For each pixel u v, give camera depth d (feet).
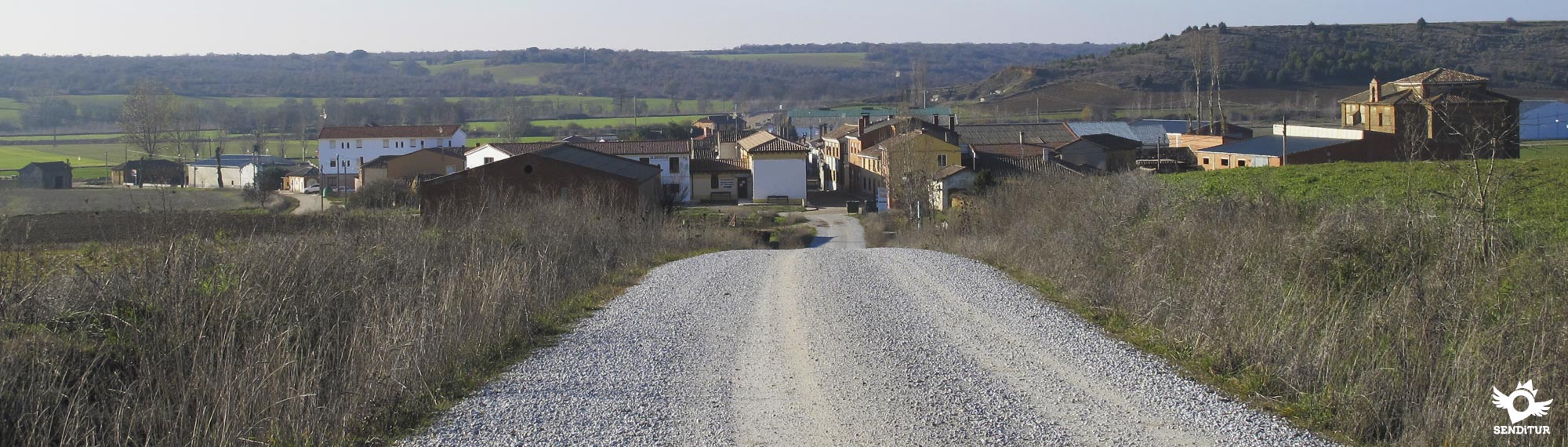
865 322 37.37
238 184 218.38
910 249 74.49
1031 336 33.58
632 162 149.18
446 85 562.66
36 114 340.39
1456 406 22.15
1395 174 84.02
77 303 29.25
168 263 31.81
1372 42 381.19
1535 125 188.14
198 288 30.66
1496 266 32.14
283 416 23.62
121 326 28.60
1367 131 142.61
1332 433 22.12
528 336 34.24
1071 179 100.17
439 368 28.17
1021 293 44.73
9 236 35.27
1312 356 26.25
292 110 386.52
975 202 110.93
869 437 22.00
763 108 495.41
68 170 173.99
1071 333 33.94
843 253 68.95
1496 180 45.01
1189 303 33.04
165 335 28.25
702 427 22.99
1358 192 71.15
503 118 388.78
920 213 129.70
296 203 159.53
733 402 25.25
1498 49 341.41
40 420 23.36
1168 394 25.17
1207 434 21.77
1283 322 29.17
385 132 243.40
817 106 468.34
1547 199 54.85
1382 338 26.84
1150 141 224.74
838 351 31.71
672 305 42.50
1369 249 34.71
